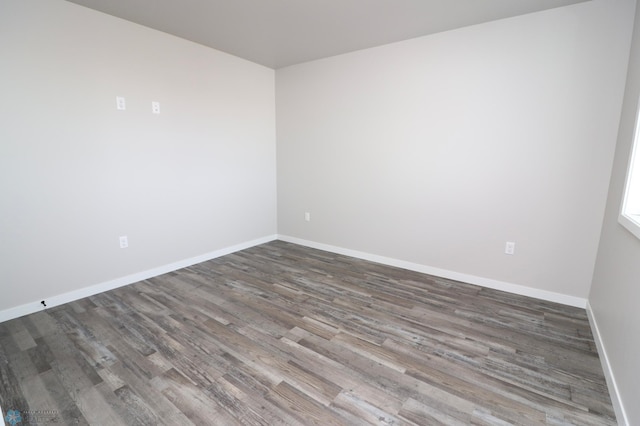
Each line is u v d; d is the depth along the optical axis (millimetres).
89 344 2068
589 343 2137
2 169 2266
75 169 2625
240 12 2598
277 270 3475
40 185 2449
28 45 2299
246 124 4055
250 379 1757
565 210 2621
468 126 2969
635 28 2148
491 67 2791
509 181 2834
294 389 1686
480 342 2137
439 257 3311
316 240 4320
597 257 2465
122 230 2982
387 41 3246
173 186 3352
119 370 1818
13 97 2266
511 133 2771
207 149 3637
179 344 2078
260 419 1489
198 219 3645
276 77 4332
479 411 1550
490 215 2965
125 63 2840
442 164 3160
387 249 3670
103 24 2666
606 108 2379
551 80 2557
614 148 2373
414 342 2131
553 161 2625
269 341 2123
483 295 2875
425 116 3195
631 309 1508
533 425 1472
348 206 3924
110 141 2814
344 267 3584
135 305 2625
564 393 1675
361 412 1537
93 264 2812
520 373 1831
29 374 1777
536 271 2807
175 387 1690
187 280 3176
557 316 2498
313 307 2617
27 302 2461
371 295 2855
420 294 2887
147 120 3055
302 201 4375
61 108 2500
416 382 1747
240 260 3807
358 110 3648
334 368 1858
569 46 2459
